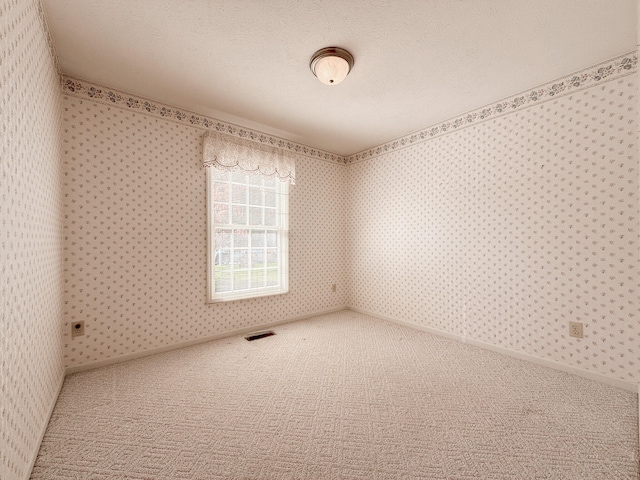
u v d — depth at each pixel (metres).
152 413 1.62
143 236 2.42
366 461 1.27
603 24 1.64
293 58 1.95
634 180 1.84
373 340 2.86
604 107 1.96
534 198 2.29
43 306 1.48
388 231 3.57
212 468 1.23
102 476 1.19
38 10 1.41
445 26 1.66
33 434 1.27
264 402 1.74
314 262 3.79
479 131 2.65
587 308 2.04
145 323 2.44
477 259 2.68
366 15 1.58
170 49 1.85
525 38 1.76
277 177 3.36
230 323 3.01
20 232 1.14
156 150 2.49
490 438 1.42
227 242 3.03
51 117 1.71
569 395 1.81
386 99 2.51
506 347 2.48
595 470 1.21
